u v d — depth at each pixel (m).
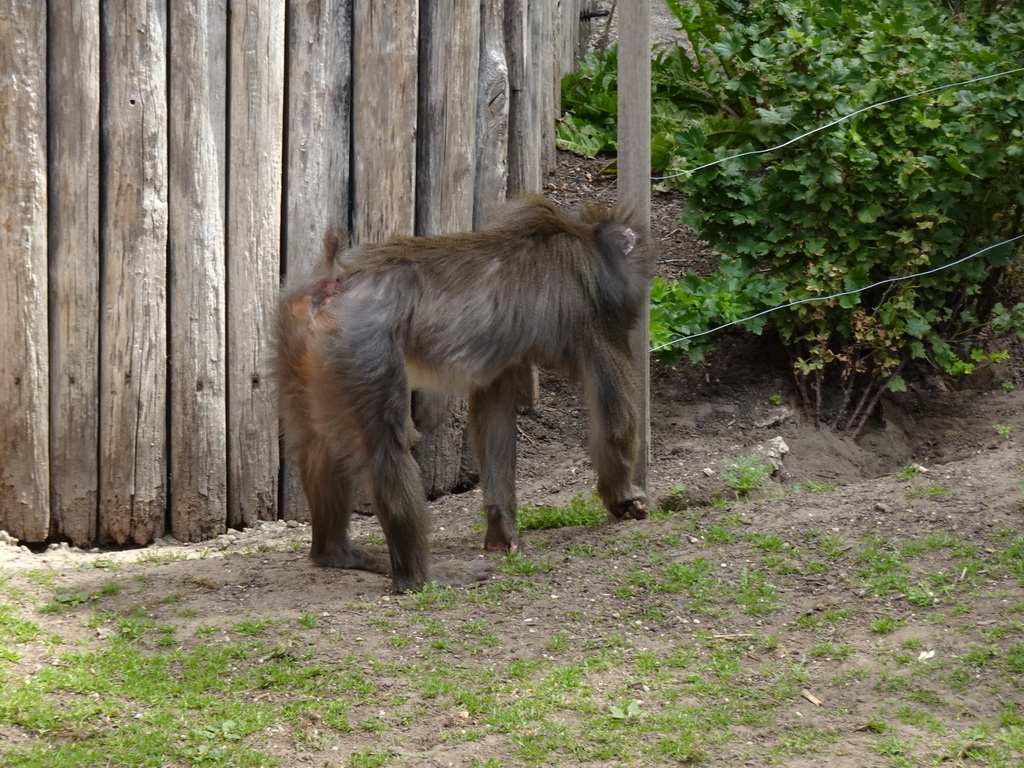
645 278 6.98
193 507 7.72
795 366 8.56
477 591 6.23
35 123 7.02
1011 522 6.35
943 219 8.45
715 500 7.45
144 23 7.16
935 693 5.03
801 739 4.75
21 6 6.89
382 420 6.09
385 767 4.59
